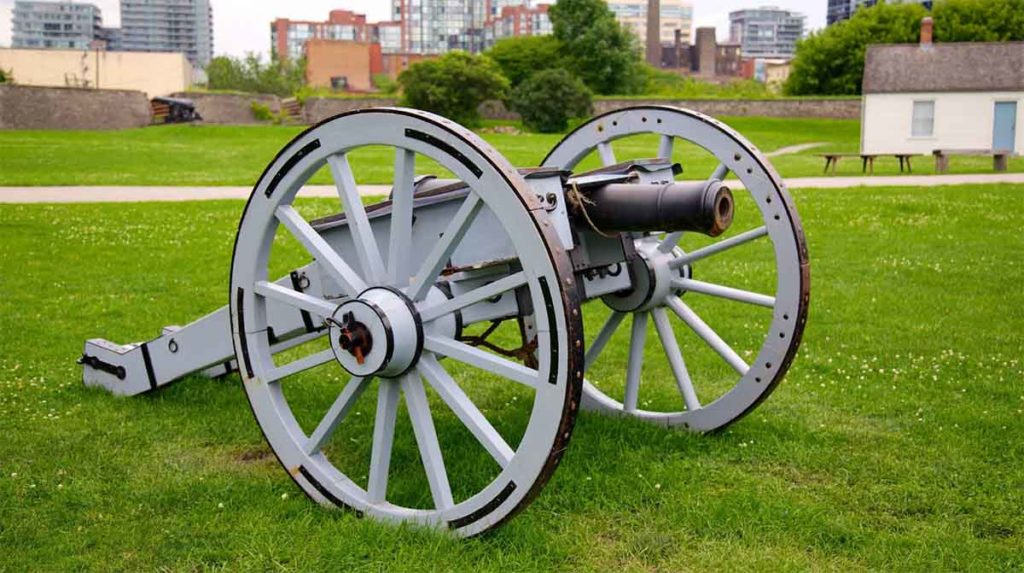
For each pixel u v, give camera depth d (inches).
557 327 123.3
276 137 1501.0
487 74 1948.8
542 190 142.5
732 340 278.8
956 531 150.9
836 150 1385.3
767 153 1299.2
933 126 1316.4
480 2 6200.8
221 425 200.1
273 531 147.2
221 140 1418.6
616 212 149.9
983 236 478.3
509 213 125.2
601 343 200.2
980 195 651.5
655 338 282.4
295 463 154.9
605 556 141.9
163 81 2711.6
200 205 601.6
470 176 128.0
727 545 145.3
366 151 1096.2
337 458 182.9
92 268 391.9
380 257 144.9
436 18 6161.4
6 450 184.7
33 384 227.9
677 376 192.7
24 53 2628.0
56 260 408.2
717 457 180.7
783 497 161.5
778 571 137.2
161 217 544.4
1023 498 163.3
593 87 2583.7
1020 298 335.0
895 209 577.9
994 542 148.5
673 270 190.5
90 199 634.2
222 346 192.5
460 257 151.7
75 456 182.2
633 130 188.1
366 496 149.6
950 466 177.5
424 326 139.2
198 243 455.8
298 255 427.2
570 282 122.7
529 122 1893.5
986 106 1295.5
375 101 2068.2
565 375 123.3
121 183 753.6
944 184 741.3
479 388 230.1
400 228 139.3
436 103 1941.4
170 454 184.7
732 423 188.1
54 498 161.9
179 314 312.7
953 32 2397.9
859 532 149.2
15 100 1807.3
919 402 216.4
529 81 1943.9
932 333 285.7
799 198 633.0
